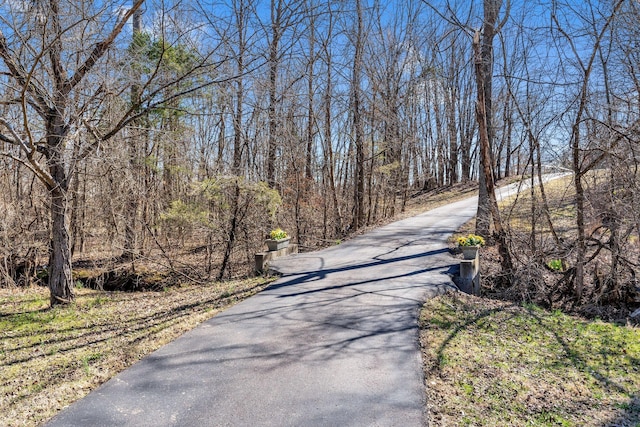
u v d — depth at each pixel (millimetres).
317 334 6137
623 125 8938
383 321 6738
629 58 8875
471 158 44562
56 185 8688
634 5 8742
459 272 10172
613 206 8984
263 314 7195
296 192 18375
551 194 14297
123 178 12672
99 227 16422
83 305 9242
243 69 10258
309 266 11414
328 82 19734
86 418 3855
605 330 7258
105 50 8398
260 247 16188
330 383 4551
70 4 7762
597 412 4297
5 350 6367
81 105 8797
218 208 14156
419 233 16703
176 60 10438
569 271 9906
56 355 5840
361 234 17734
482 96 11109
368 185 23609
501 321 7391
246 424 3738
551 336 6848
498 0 12234
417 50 26078
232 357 5281
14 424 3785
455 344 5930
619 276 9406
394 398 4227
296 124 21188
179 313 7738
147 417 3859
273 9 13906
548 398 4562
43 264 14859
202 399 4195
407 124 27016
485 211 13594
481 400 4359
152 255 14820
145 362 5168
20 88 8555
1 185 12711
